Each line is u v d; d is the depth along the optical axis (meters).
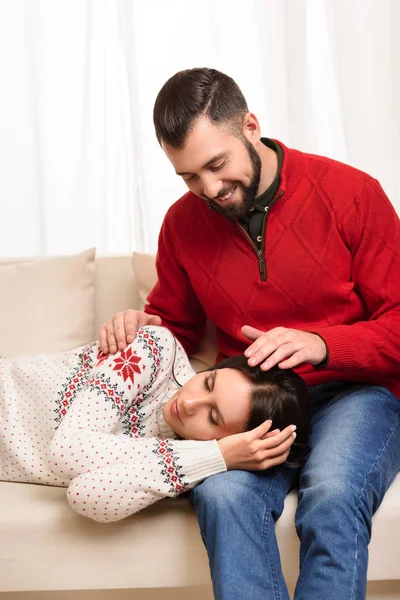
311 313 1.70
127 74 2.67
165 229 1.82
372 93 2.65
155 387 1.65
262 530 1.34
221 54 2.66
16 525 1.50
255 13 2.64
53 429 1.63
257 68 2.67
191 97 1.49
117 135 2.74
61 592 1.79
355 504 1.33
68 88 2.67
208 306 1.76
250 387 1.46
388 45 2.62
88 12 2.64
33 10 2.63
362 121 2.66
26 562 1.51
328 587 1.22
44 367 1.73
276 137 2.69
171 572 1.49
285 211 1.65
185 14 2.64
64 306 1.99
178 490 1.42
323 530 1.29
